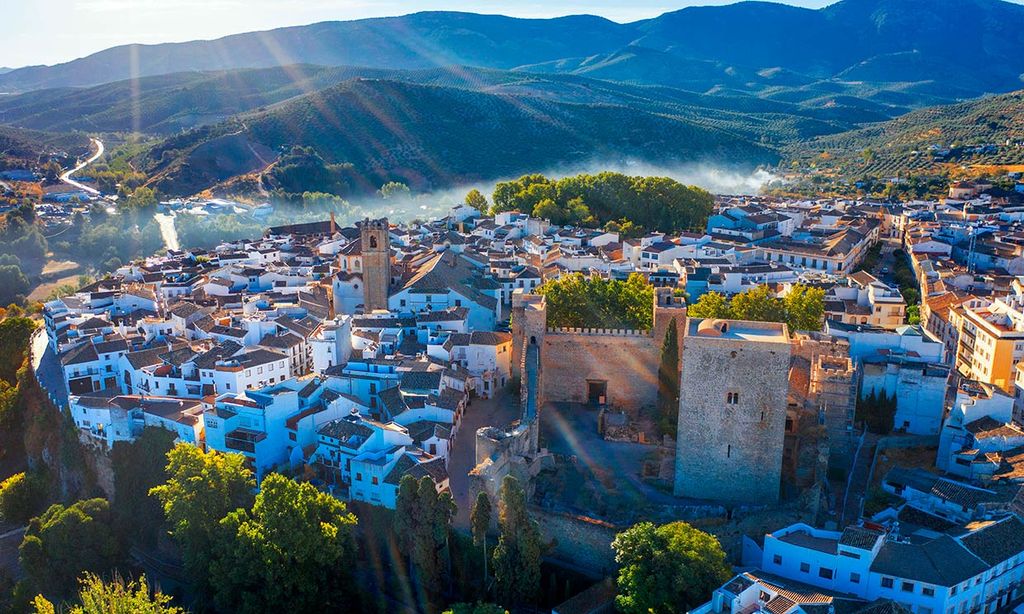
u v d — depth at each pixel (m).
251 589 102.19
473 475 103.75
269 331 164.50
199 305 190.62
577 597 92.69
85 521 120.06
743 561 98.19
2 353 192.75
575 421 133.25
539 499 108.06
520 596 94.81
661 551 87.31
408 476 100.44
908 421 123.31
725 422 105.56
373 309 182.25
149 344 163.25
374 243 180.75
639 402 138.38
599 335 136.62
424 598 99.75
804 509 99.56
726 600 81.94
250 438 124.50
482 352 150.38
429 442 121.56
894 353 130.38
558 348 138.62
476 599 99.25
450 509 100.12
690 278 196.50
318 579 101.31
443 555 101.31
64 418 147.75
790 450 117.19
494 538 104.38
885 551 88.25
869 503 104.31
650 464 117.50
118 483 134.12
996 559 88.12
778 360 102.38
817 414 117.06
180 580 120.62
